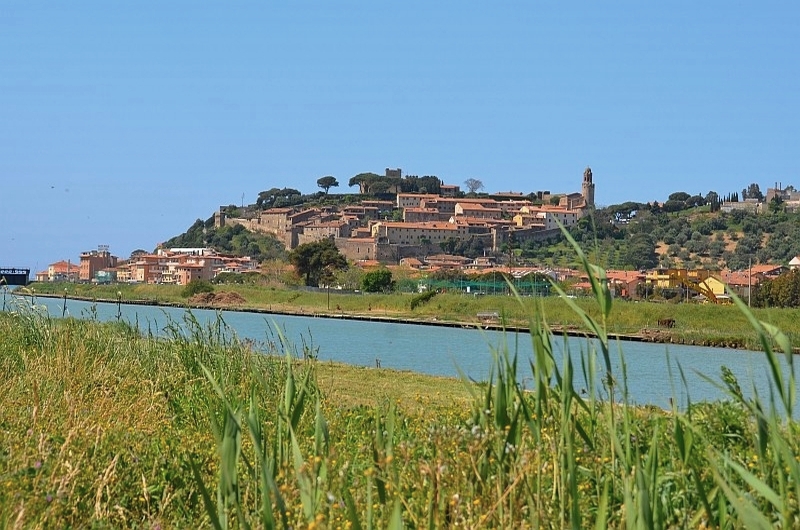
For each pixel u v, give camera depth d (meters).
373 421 11.55
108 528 7.07
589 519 6.80
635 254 180.50
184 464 8.69
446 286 128.50
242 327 66.94
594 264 6.34
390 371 28.23
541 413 6.66
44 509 6.99
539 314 7.33
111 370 15.23
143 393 13.21
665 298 104.31
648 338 64.44
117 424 10.13
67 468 7.73
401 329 77.94
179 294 135.62
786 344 5.23
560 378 6.43
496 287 118.44
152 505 8.02
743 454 8.47
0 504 6.91
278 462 7.36
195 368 15.82
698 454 8.05
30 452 8.15
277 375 14.32
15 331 19.08
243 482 8.31
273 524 5.52
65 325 18.97
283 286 139.75
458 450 6.79
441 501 6.02
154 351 17.50
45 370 13.93
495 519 6.12
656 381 31.41
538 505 6.05
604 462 6.93
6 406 10.94
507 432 6.86
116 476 8.04
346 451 9.76
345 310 111.31
